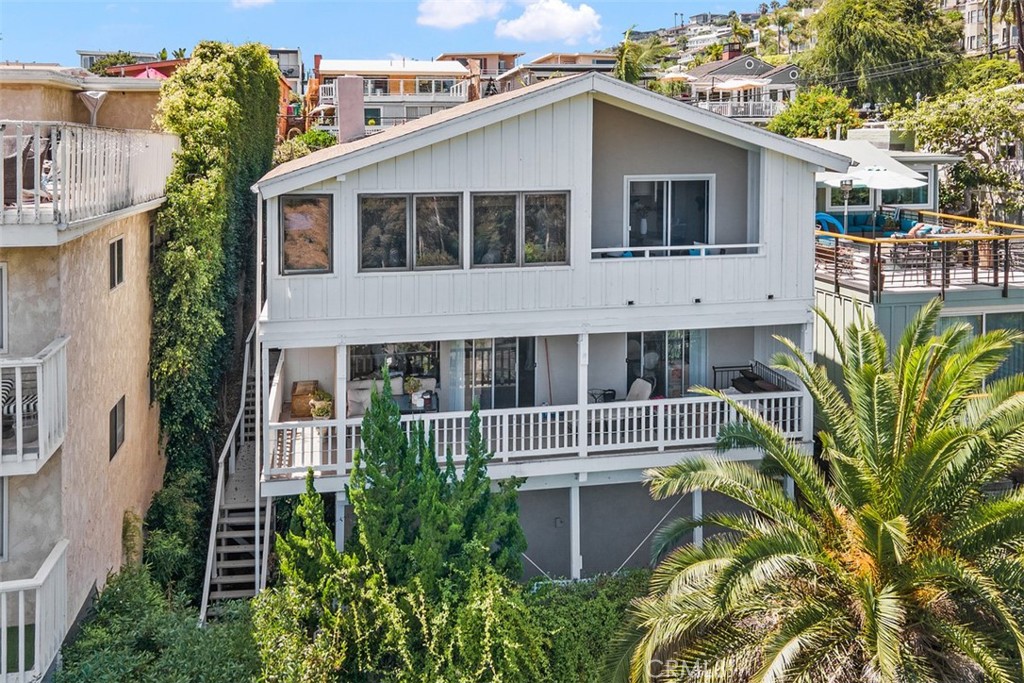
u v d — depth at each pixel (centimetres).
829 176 2752
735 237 2125
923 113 4659
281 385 2175
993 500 1442
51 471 1435
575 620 1703
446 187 1872
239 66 2823
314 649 1480
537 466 1941
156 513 2125
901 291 2094
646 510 2134
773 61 12850
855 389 1527
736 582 1339
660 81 9175
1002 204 4469
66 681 1340
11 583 1277
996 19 7862
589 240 1947
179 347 2166
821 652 1360
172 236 2167
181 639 1482
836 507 1547
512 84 5447
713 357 2231
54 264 1424
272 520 2156
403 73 8419
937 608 1427
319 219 1844
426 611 1530
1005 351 1524
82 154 1462
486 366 2111
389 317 1884
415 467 1656
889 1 8481
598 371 2172
